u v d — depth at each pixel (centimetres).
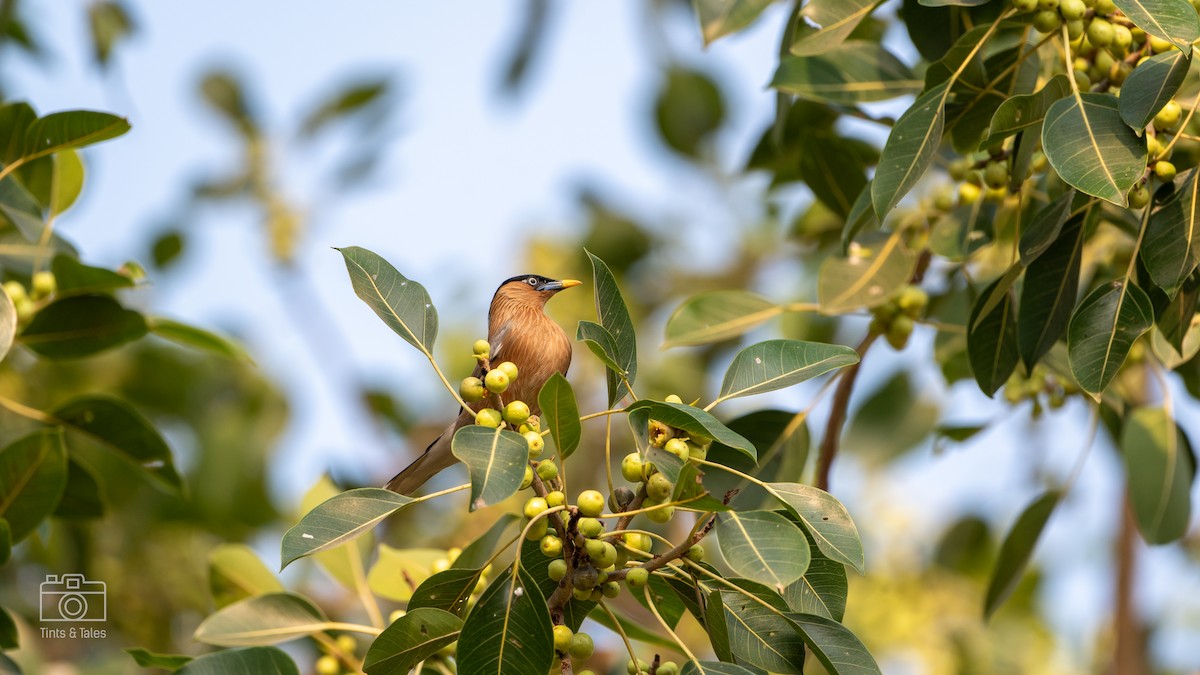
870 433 1130
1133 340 587
